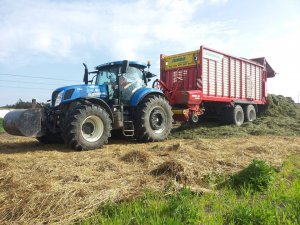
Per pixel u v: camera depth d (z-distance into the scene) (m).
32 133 7.12
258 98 14.80
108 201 3.56
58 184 4.05
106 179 4.42
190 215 3.19
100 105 7.93
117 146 7.90
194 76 11.41
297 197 3.69
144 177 4.47
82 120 7.20
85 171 4.80
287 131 11.62
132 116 8.80
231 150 6.91
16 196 3.59
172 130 11.44
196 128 11.54
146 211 3.32
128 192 3.88
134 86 8.91
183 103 10.67
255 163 4.60
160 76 12.45
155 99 8.88
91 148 7.32
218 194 4.10
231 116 12.53
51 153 6.70
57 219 3.19
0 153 6.89
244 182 4.38
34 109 7.18
